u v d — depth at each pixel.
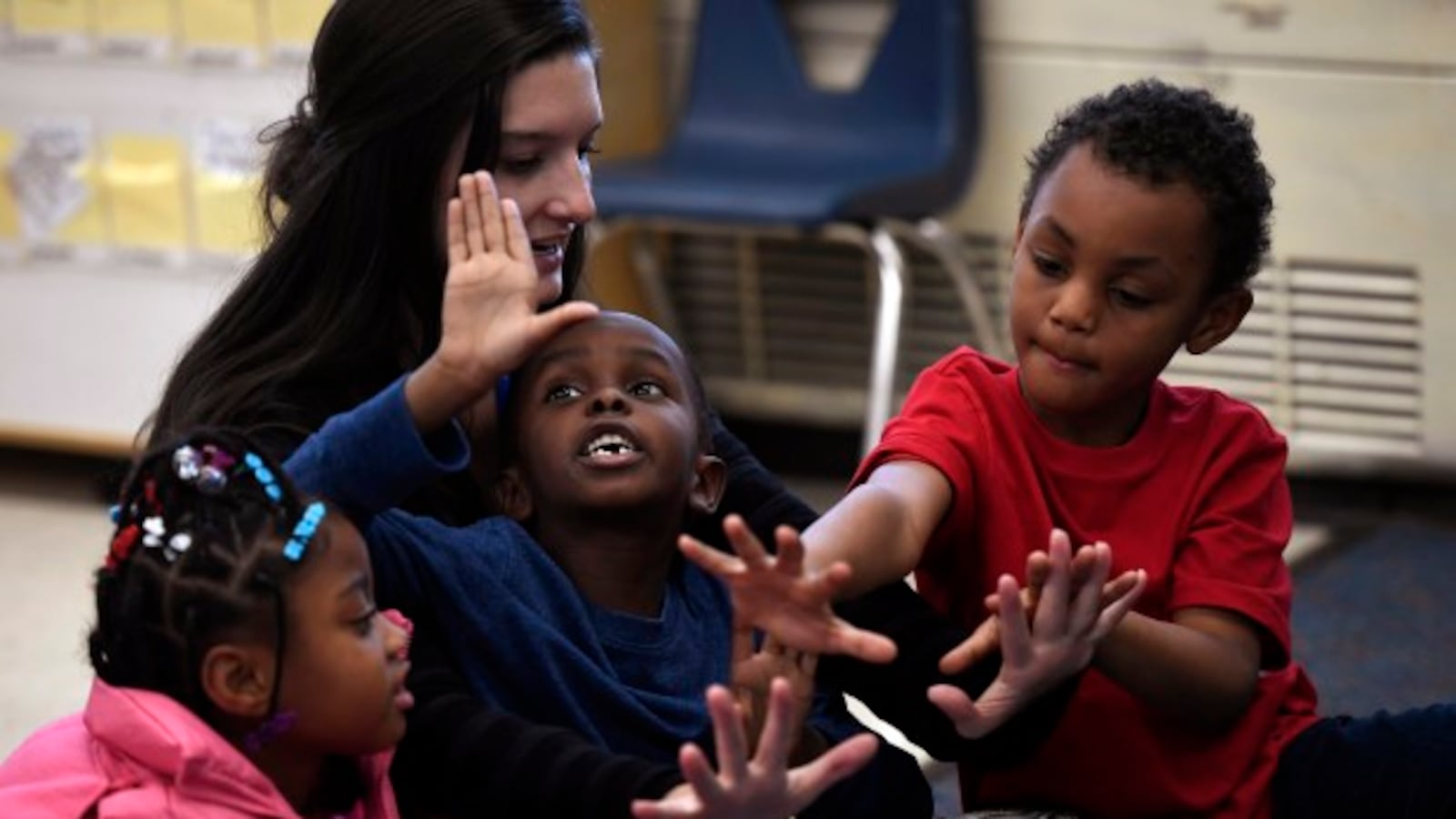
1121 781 2.25
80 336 5.02
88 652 1.97
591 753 1.91
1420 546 4.71
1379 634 4.25
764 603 1.83
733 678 1.87
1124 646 2.11
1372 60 4.70
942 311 5.20
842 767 1.78
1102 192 2.13
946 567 2.28
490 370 1.91
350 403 2.22
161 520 1.87
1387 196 4.75
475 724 1.95
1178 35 4.82
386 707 1.89
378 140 2.19
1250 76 4.79
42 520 5.04
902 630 2.11
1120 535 2.24
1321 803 2.25
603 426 2.08
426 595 2.06
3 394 5.11
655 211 4.84
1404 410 4.86
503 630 2.05
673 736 2.08
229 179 4.79
